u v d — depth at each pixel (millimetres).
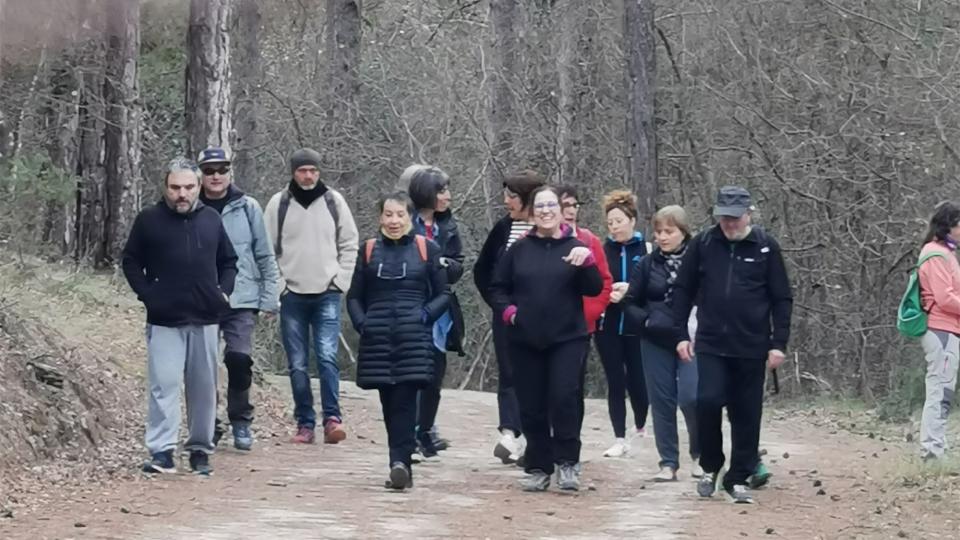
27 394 15359
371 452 17641
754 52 37469
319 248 17984
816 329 37906
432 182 16703
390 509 13453
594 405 26281
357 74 40031
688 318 14766
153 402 15016
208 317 15133
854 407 26938
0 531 11797
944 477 15734
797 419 24938
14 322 17016
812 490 15320
